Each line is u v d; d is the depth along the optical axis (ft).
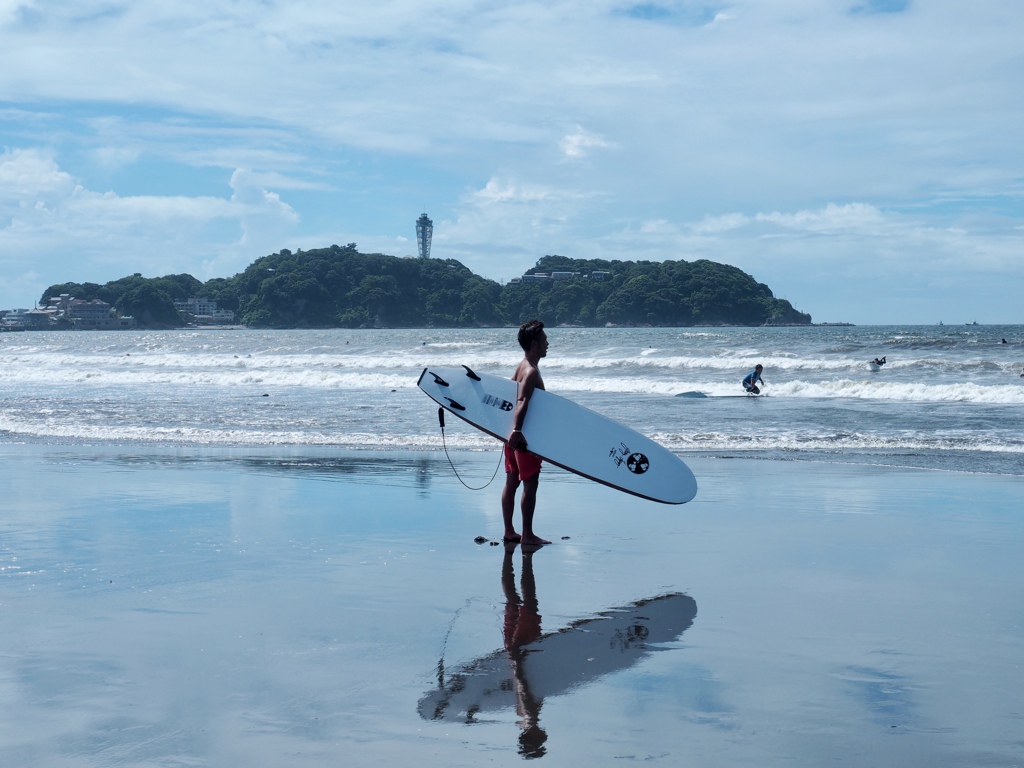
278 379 85.46
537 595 15.08
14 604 14.40
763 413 50.88
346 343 195.11
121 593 15.11
